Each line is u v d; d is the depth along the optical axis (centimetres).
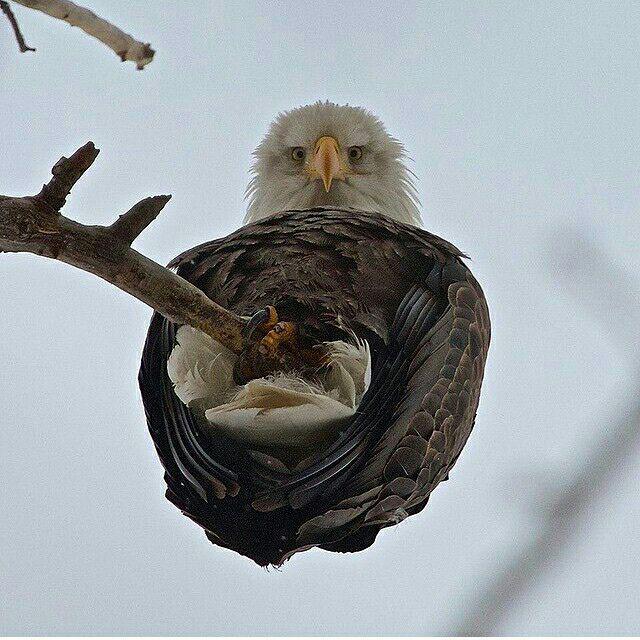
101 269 748
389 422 883
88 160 693
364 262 991
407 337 934
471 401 927
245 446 899
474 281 1020
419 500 909
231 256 1012
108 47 623
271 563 884
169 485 926
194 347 896
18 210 693
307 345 930
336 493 858
